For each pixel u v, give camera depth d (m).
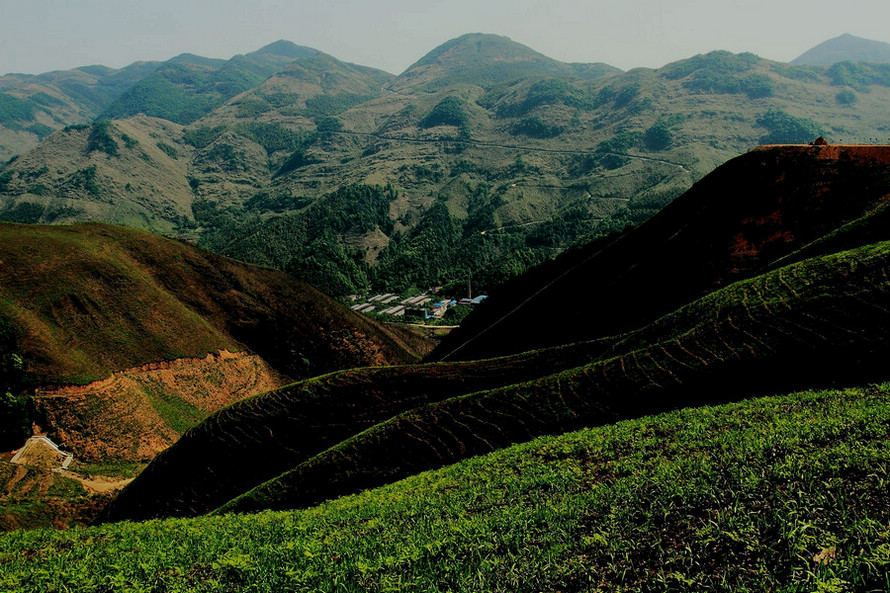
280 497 32.56
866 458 11.73
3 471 50.75
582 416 28.98
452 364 45.25
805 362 25.41
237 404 46.38
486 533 13.39
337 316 106.12
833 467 11.62
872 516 9.31
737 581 8.51
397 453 32.09
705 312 33.66
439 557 12.41
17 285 70.25
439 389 41.94
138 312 78.38
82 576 14.34
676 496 12.61
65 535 22.44
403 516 17.92
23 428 58.91
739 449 15.22
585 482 17.62
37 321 67.25
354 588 11.47
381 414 41.12
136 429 64.50
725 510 10.83
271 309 98.75
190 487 41.12
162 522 25.12
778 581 8.22
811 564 8.43
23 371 61.53
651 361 30.58
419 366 45.16
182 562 15.66
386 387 43.38
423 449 31.62
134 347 74.62
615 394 29.47
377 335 109.75
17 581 14.23
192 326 83.56
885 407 17.09
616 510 12.90
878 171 52.94
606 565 10.29
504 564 11.22
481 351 71.31
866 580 7.63
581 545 11.48
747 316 30.14
